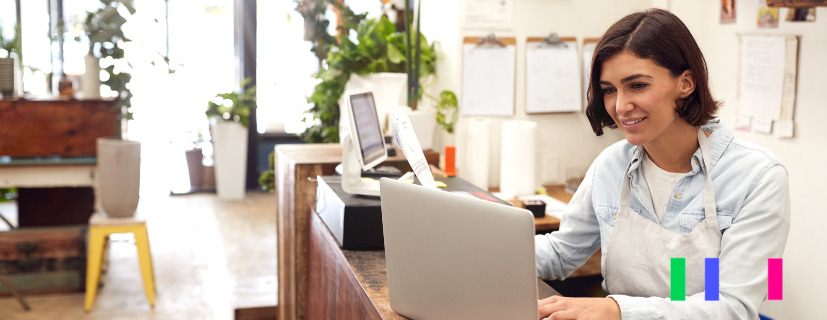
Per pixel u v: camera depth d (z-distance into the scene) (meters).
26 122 4.72
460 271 1.46
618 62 1.56
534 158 3.64
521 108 3.82
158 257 5.53
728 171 1.63
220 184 7.36
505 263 1.37
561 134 3.90
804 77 3.21
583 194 1.91
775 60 3.33
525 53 3.78
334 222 2.33
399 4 6.39
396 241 1.59
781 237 1.56
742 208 1.60
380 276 1.94
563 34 3.82
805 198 3.25
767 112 3.39
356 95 2.48
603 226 1.82
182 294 4.79
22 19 6.89
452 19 3.77
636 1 3.89
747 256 1.55
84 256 4.85
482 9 3.71
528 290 1.35
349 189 2.36
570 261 1.95
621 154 1.81
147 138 7.53
